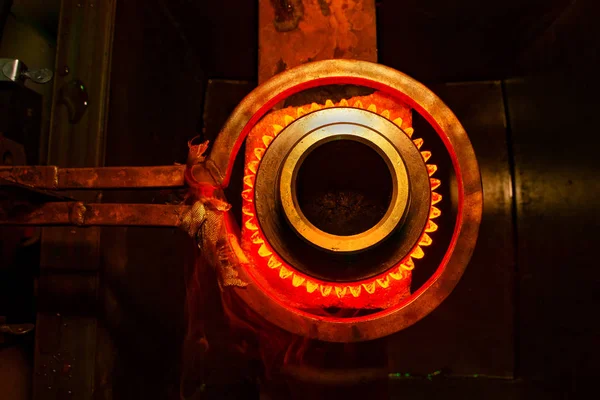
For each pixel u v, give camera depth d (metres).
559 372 1.47
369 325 1.04
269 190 1.15
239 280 1.01
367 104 1.22
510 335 1.84
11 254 1.25
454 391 1.81
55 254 1.17
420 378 1.85
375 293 1.13
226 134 1.13
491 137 1.95
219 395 1.72
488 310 1.86
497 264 1.88
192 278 1.73
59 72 1.23
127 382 1.26
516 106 1.84
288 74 1.15
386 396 1.27
